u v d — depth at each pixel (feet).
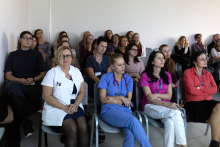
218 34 17.19
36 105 7.66
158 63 6.68
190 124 8.63
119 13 15.80
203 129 8.15
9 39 8.45
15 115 6.37
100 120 6.07
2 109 5.64
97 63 9.13
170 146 5.78
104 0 15.38
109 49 13.98
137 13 16.16
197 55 7.31
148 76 6.87
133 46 9.42
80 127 5.27
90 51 12.48
